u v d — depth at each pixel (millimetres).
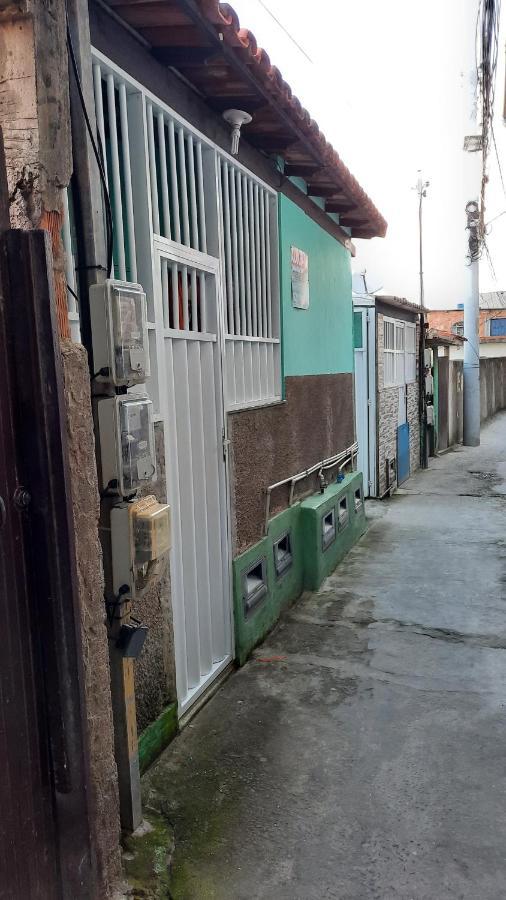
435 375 14414
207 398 3867
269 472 4887
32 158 1894
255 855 2590
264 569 4684
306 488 5934
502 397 27000
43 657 1940
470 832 2703
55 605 1910
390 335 10172
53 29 1924
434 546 7102
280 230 5000
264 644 4602
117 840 2260
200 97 3609
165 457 3229
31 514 1891
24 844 1872
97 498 2146
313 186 5559
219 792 2977
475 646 4527
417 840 2662
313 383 5984
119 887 2258
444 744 3346
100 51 2650
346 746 3338
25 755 1880
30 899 1897
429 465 13195
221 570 4039
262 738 3414
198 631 3715
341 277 6957
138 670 3035
